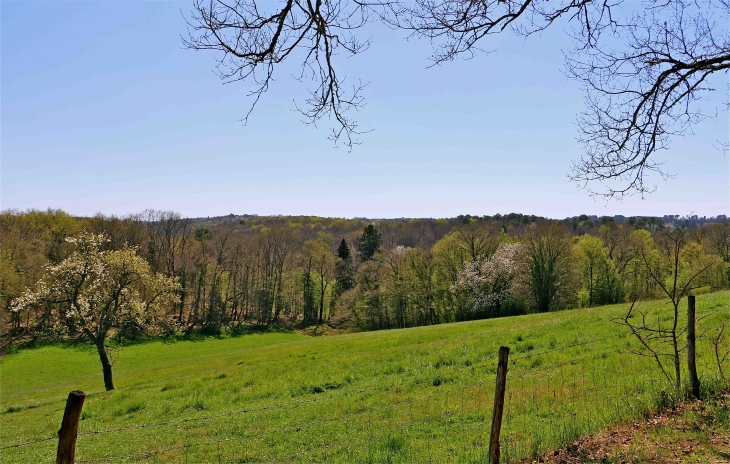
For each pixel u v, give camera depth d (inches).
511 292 2613.2
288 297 3659.0
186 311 3390.7
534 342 884.6
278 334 3225.9
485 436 408.5
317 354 1262.3
